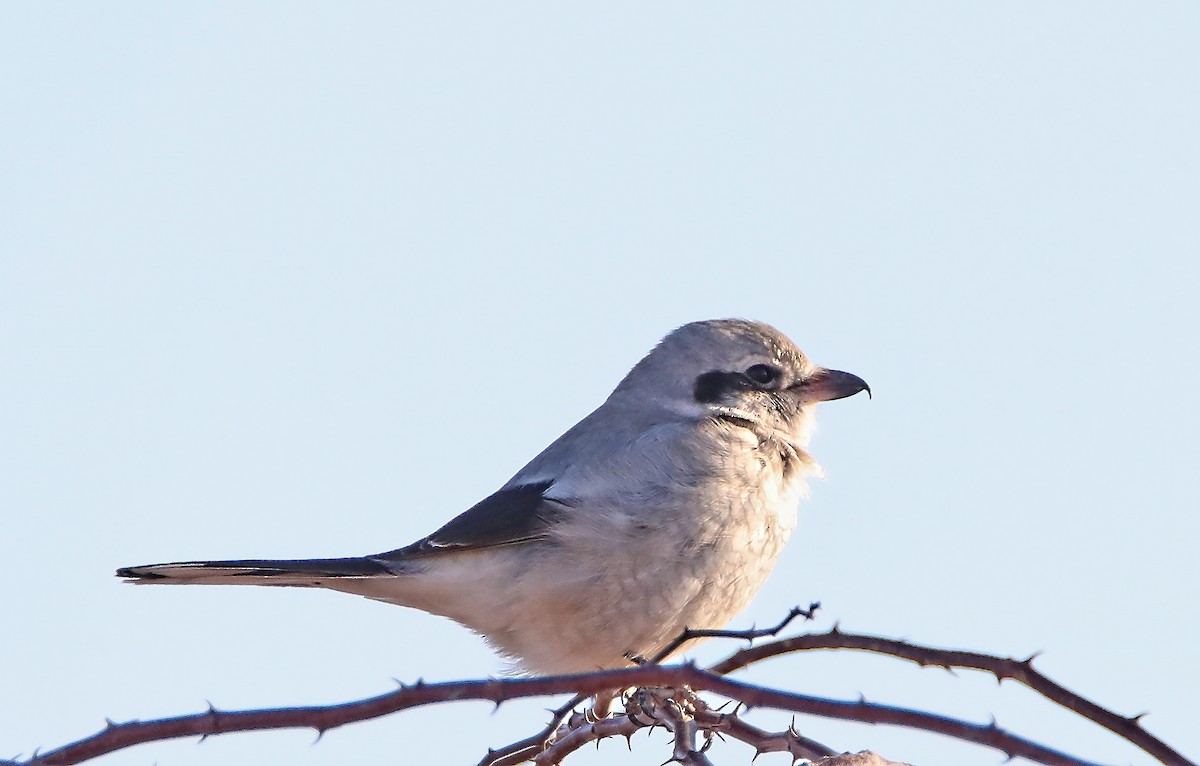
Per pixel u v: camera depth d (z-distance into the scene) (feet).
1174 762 15.52
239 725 16.33
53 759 16.33
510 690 16.10
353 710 16.25
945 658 17.11
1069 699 16.22
